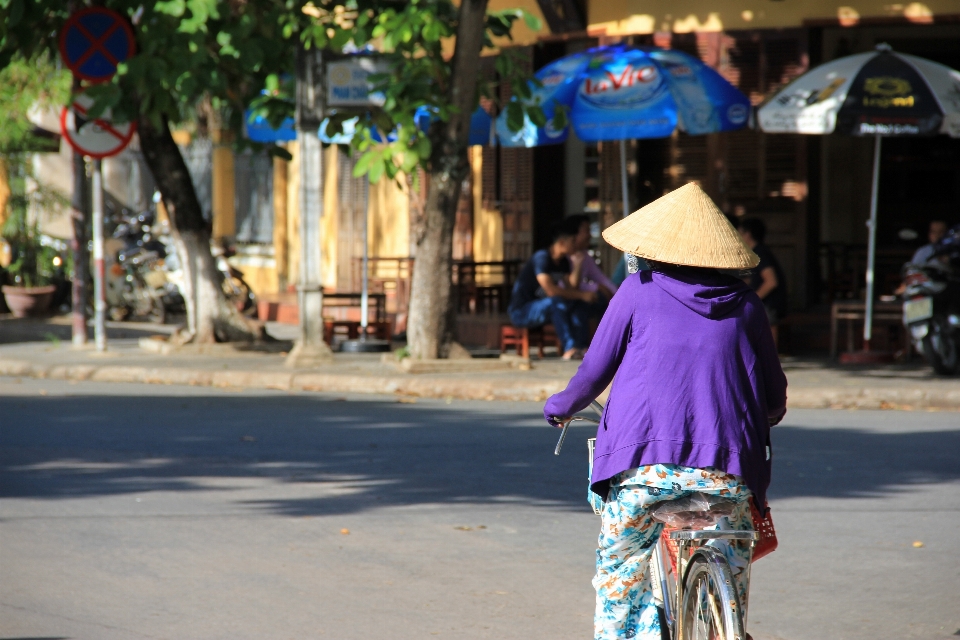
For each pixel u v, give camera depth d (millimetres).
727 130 23891
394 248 35781
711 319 6910
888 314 26641
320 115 24281
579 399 7152
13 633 9250
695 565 6898
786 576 10859
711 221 7027
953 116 22500
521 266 31734
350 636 9234
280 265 41750
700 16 28578
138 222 38375
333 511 13258
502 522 12789
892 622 9578
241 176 44375
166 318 36719
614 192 30016
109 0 23938
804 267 28734
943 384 21469
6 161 38531
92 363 25625
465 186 33406
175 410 20406
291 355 24969
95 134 25828
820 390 20969
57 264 38375
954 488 14383
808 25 27953
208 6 22625
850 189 32719
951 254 22734
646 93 23688
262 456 16344
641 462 6773
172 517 12961
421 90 21844
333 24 22781
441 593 10344
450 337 24219
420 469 15500
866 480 14828
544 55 30859
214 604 10016
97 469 15469
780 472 15297
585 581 10711
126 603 10039
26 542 11930
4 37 23312
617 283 26438
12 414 19859
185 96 23203
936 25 28688
